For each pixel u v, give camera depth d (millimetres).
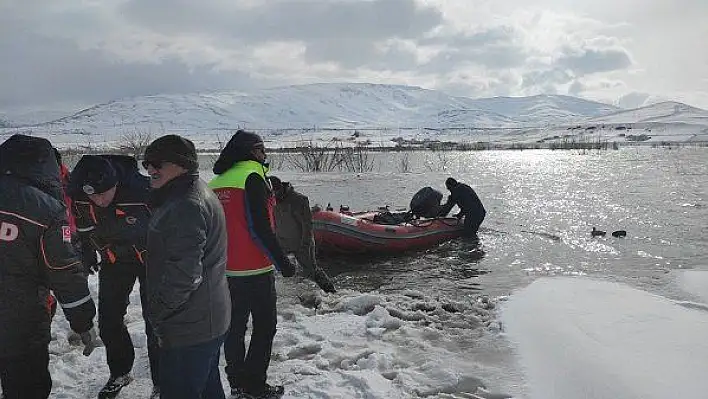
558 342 4910
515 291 6875
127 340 4156
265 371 3904
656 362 4371
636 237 10836
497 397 4082
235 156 3723
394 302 6457
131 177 3867
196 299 2811
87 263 4090
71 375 4395
